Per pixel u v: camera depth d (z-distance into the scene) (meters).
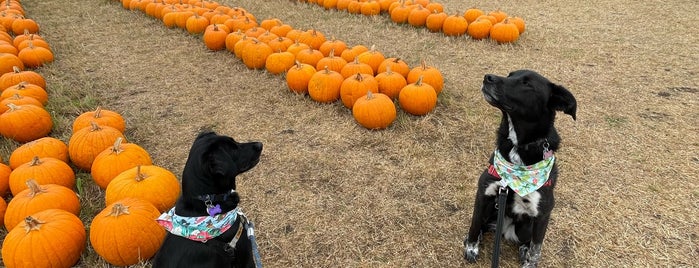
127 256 1.45
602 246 1.59
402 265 1.54
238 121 2.49
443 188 1.92
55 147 1.97
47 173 1.76
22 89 2.49
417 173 2.02
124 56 3.46
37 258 1.39
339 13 4.57
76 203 1.69
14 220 1.56
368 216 1.76
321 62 2.88
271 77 3.05
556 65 3.22
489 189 1.36
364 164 2.09
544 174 1.27
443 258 1.57
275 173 2.03
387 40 3.82
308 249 1.61
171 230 1.16
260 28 3.61
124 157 1.83
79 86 2.92
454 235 1.66
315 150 2.21
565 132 2.33
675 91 2.77
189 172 1.15
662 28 3.93
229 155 1.16
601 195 1.85
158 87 2.93
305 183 1.96
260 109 2.62
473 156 2.14
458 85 2.92
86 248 1.56
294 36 3.48
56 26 4.17
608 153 2.14
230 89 2.89
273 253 1.59
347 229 1.70
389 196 1.87
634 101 2.66
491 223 1.52
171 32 4.02
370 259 1.57
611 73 3.06
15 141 2.22
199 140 1.20
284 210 1.79
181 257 1.15
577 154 2.13
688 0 4.70
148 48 3.63
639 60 3.26
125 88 2.91
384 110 2.31
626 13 4.40
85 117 2.19
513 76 1.32
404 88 2.49
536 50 3.53
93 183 1.95
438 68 3.21
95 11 4.68
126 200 1.53
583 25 4.11
